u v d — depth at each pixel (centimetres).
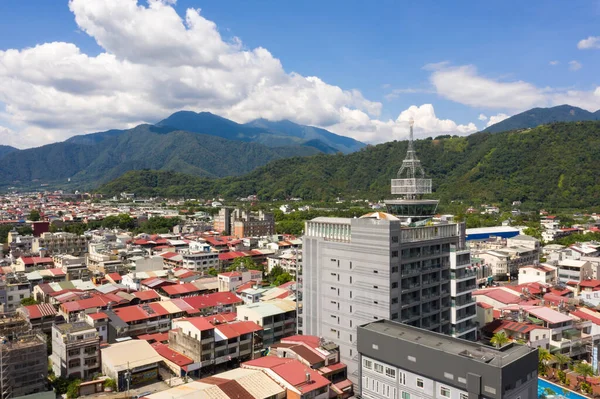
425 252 12569
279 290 18100
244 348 13588
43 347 11425
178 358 12800
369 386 10106
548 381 11975
